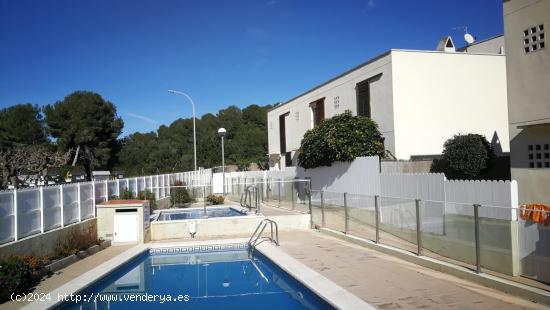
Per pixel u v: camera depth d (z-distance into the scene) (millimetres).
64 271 10297
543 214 7328
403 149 19891
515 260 7832
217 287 9719
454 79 20625
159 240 15492
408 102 20078
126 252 12820
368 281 8633
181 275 11094
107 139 51812
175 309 8016
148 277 10914
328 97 27094
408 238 11172
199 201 26250
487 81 21062
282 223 16906
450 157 16250
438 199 12359
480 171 15812
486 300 7098
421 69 20312
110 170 55938
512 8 12672
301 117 32375
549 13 11711
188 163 59594
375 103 21469
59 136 48969
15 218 9695
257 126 83250
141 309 8039
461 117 20672
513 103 12680
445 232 9711
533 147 12211
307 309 7957
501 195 10211
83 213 13703
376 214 12172
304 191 18938
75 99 49312
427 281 8469
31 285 8945
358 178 17562
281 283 10047
